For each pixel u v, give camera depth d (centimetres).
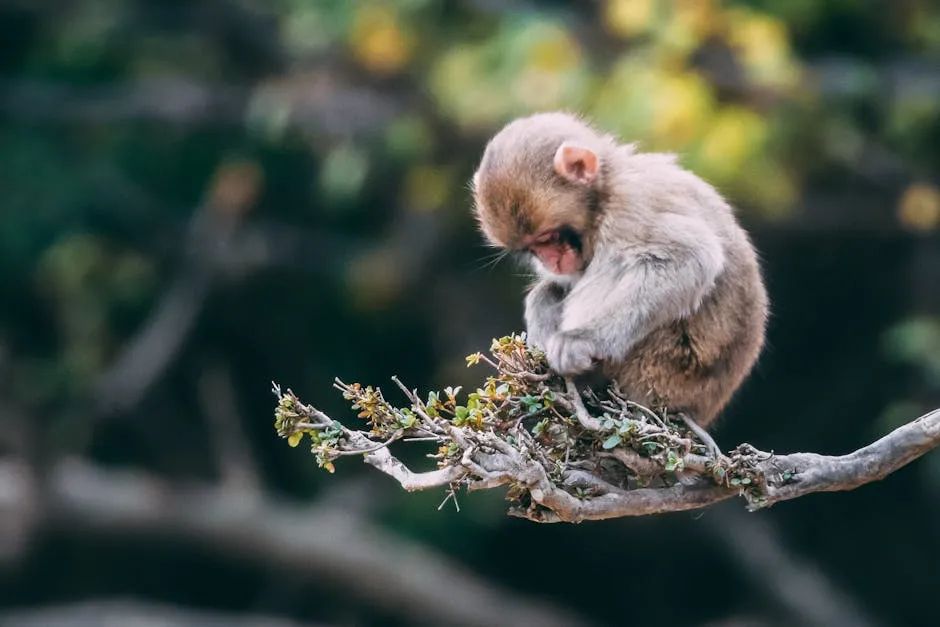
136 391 1808
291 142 1819
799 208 1627
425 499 1847
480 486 562
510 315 1767
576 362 616
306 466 1941
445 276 1778
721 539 1853
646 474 603
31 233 1919
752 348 722
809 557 1920
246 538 1738
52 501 1714
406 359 1942
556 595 1986
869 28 1681
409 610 1748
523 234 745
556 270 747
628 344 685
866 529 1919
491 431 571
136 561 2011
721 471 595
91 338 1886
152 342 1830
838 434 1855
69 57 1917
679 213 717
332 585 1752
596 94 1501
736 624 1819
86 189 1922
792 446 1856
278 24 1830
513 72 1520
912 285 1733
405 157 1647
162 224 1919
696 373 701
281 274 1905
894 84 1611
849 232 1683
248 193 1828
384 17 1609
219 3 1853
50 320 1983
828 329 1842
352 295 1828
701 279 694
